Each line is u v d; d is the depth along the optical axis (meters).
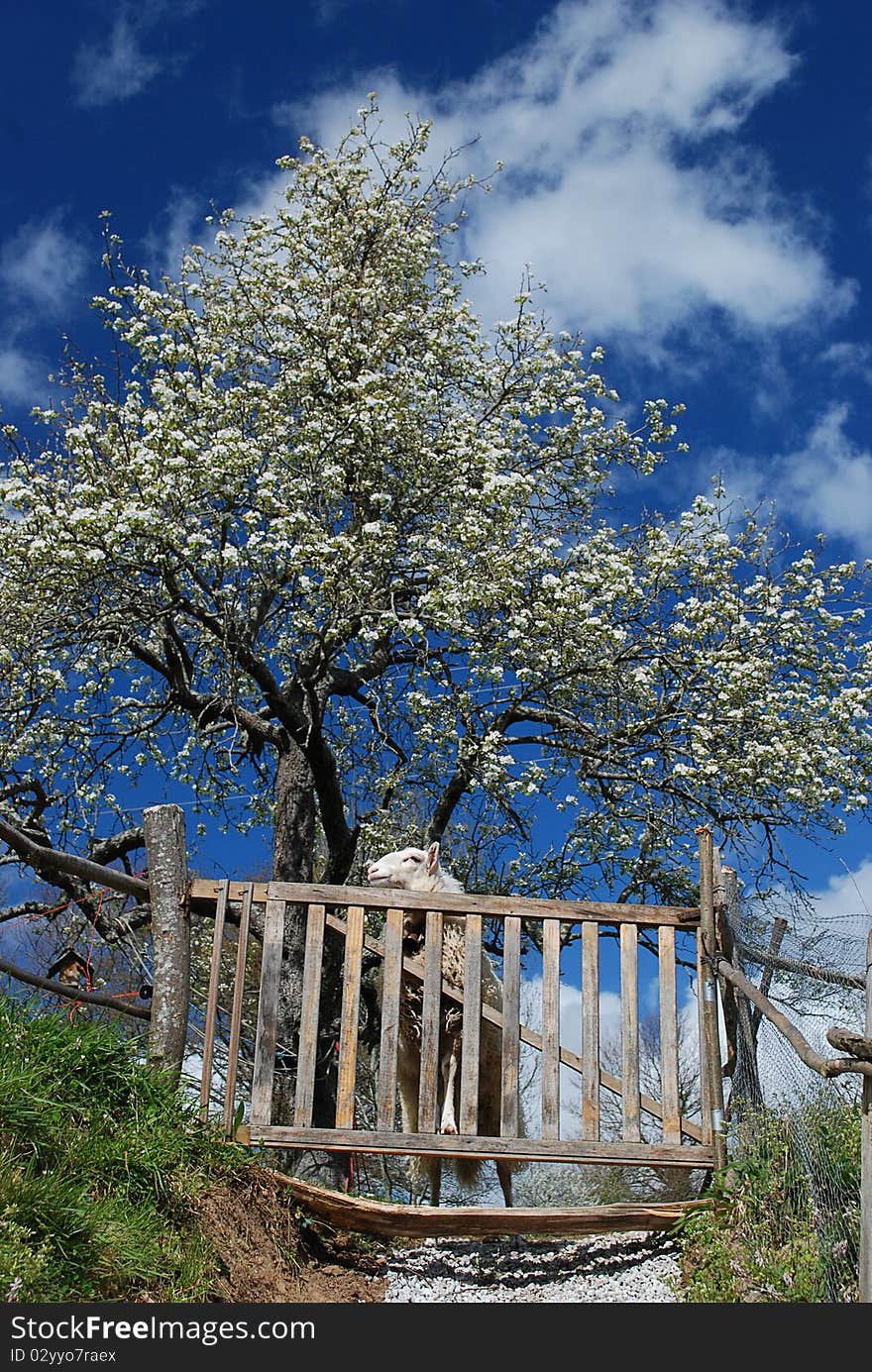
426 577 11.84
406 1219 5.78
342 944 11.98
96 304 12.23
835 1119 5.43
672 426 13.84
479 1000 6.23
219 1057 13.48
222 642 11.32
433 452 12.12
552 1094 6.10
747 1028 6.34
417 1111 6.98
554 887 12.92
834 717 12.25
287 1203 5.71
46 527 10.33
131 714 13.16
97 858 12.09
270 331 12.81
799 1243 5.21
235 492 10.55
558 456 13.72
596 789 12.91
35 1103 4.70
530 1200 11.48
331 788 12.08
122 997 7.38
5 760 11.59
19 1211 4.23
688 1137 6.53
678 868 12.77
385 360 12.62
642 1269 5.73
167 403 11.12
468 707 11.69
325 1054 11.28
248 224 13.21
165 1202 4.98
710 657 11.99
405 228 13.66
